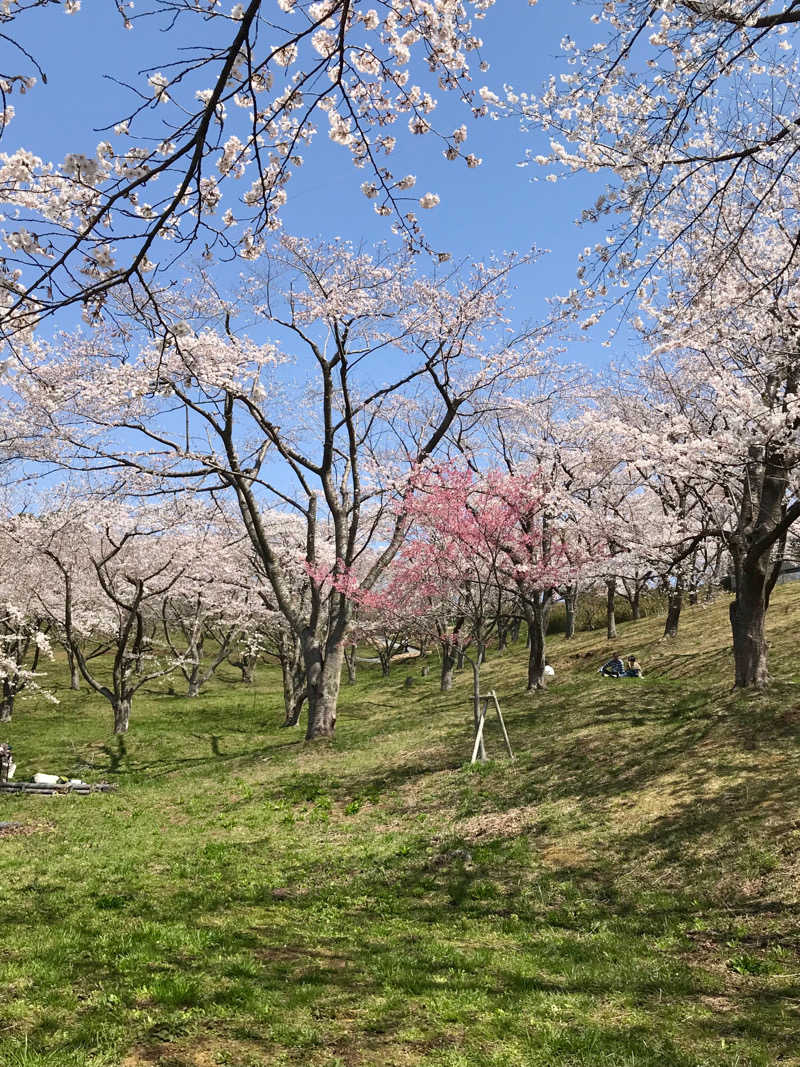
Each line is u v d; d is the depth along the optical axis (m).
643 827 12.20
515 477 23.69
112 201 4.14
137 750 26.81
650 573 23.12
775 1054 5.66
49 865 12.58
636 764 15.11
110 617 36.28
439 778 17.11
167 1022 5.96
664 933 8.89
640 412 27.42
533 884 10.97
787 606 29.81
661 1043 5.86
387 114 5.69
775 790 12.23
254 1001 6.47
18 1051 5.32
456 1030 6.07
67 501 29.48
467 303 22.89
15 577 32.62
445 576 22.89
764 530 18.19
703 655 27.17
